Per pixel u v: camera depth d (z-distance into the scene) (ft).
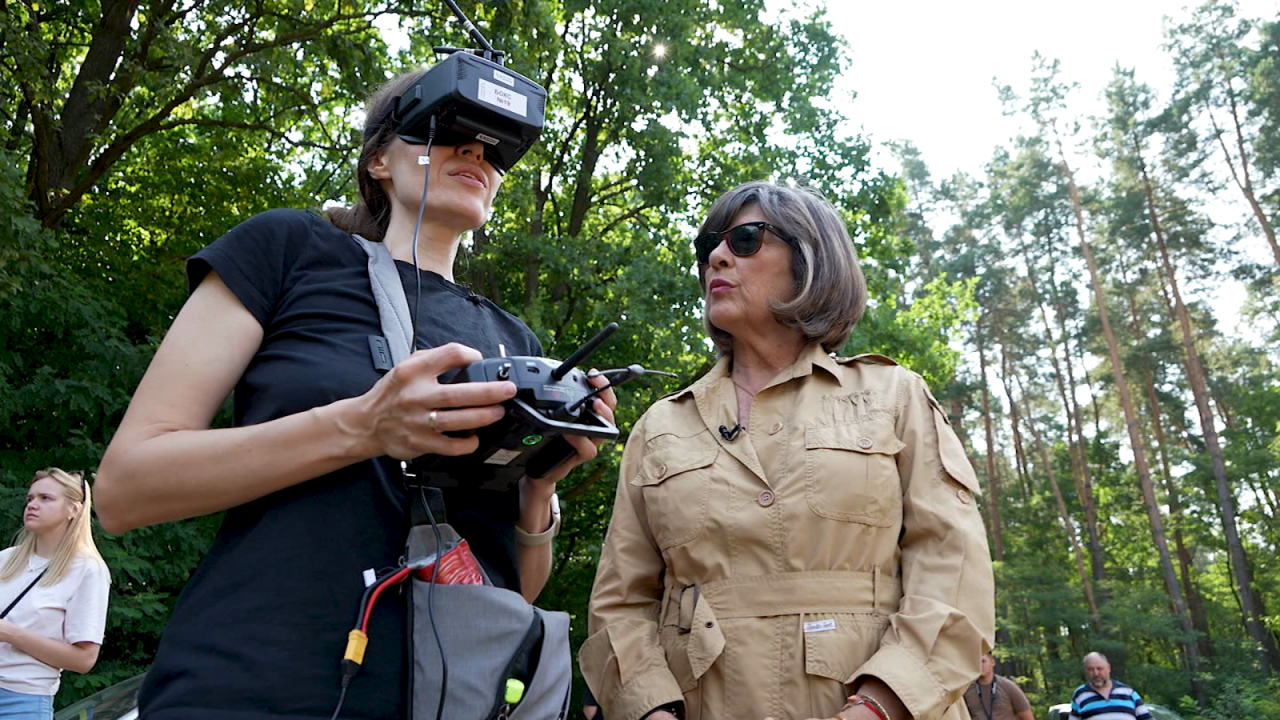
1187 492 114.01
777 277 7.78
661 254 45.16
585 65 44.34
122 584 26.73
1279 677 93.30
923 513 6.91
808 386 7.52
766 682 6.48
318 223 4.98
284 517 4.14
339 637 4.00
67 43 34.91
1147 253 115.14
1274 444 103.14
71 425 29.96
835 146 49.96
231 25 34.65
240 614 3.93
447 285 5.37
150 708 3.87
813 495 6.83
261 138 40.04
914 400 7.36
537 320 37.68
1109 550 124.88
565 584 46.26
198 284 4.58
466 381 3.95
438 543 4.31
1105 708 27.71
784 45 51.06
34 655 11.57
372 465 4.36
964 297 82.12
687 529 7.14
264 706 3.79
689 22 44.27
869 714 6.06
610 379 4.42
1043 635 105.40
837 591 6.65
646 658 7.09
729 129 51.29
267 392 4.39
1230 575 117.91
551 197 47.55
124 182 39.93
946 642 6.34
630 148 45.98
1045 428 137.49
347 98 38.68
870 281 50.90
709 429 7.56
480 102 5.03
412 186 5.23
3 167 25.79
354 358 4.53
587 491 44.55
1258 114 105.19
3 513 24.85
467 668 4.07
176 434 3.98
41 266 27.35
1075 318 127.54
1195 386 107.86
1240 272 111.14
